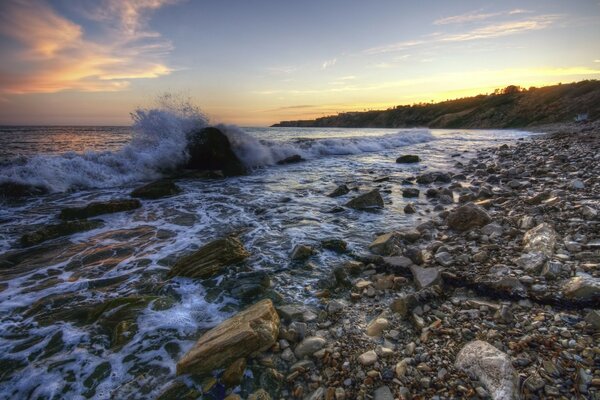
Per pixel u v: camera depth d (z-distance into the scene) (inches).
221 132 607.5
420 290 151.4
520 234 211.5
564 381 92.0
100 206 315.0
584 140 755.4
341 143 943.7
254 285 169.0
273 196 389.7
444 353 112.1
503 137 1433.3
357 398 98.8
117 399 103.7
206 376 111.3
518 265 168.1
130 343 129.2
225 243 206.7
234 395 101.0
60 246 234.2
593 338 107.0
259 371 113.3
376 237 242.2
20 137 1214.9
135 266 202.2
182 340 131.7
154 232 264.2
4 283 180.2
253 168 632.4
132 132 593.3
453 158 721.0
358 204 323.9
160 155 550.6
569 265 154.8
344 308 150.6
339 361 115.1
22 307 156.2
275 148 733.9
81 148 783.7
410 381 101.9
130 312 146.3
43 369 116.1
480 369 98.6
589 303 125.4
